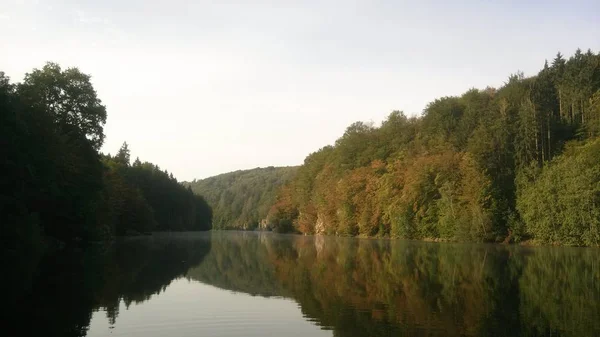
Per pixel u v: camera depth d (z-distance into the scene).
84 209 52.00
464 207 76.00
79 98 55.75
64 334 17.31
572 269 35.22
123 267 37.72
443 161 80.81
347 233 107.12
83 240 57.44
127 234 102.56
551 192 64.44
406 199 86.38
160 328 18.34
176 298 24.56
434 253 51.44
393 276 32.56
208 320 19.70
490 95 89.38
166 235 119.75
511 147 75.00
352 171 109.88
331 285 28.98
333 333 17.70
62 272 32.53
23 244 37.59
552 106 81.81
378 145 109.19
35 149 40.41
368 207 99.12
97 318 19.80
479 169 73.75
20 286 26.44
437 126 93.38
